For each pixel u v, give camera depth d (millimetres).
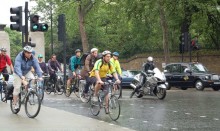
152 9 33281
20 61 11461
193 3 32344
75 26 41125
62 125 9898
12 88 12281
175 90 26750
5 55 15164
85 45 39000
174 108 14180
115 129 9391
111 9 36812
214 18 36562
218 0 34969
